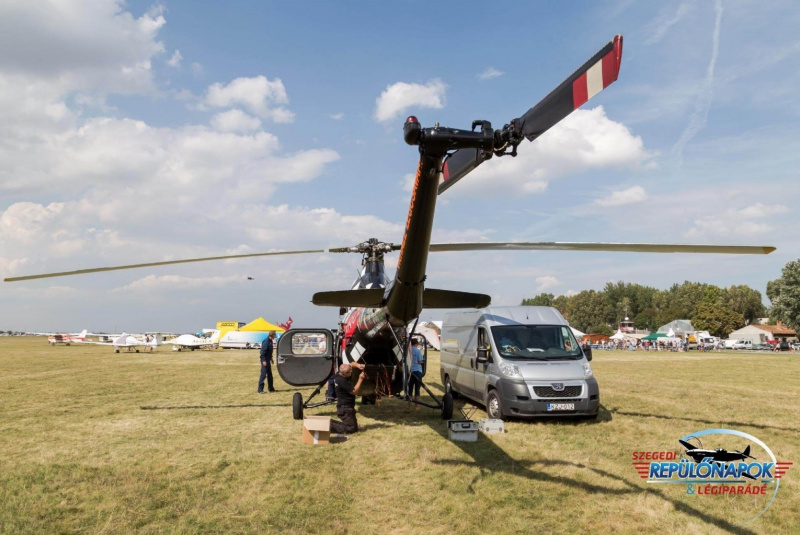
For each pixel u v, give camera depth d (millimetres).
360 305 6898
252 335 47438
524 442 7020
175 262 6680
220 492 5035
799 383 15094
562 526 4195
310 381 8961
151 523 4258
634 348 61250
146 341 39531
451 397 8805
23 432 7812
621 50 2391
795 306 61531
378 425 8305
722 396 11781
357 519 4359
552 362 8695
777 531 4090
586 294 127062
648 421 8531
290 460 6164
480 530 4125
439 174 4289
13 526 4164
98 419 8938
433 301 7277
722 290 119062
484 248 5793
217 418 9031
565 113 2893
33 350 42594
